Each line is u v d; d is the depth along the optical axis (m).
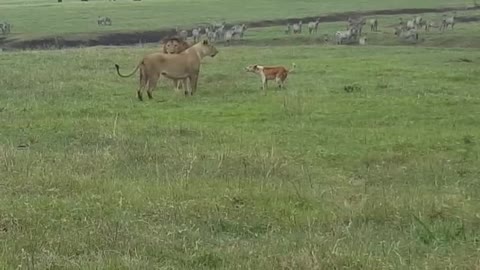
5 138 16.36
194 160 13.95
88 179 11.91
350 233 9.28
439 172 13.82
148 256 8.13
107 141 16.12
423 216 10.24
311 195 11.40
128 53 37.84
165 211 10.18
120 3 84.62
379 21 61.38
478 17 61.84
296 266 7.75
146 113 20.22
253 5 76.00
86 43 52.97
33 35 53.62
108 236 8.76
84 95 23.08
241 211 10.41
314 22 56.16
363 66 30.41
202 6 75.94
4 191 11.14
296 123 18.97
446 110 20.50
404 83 25.36
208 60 34.03
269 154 14.75
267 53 38.00
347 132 17.80
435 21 55.69
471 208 10.73
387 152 15.71
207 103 21.78
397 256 8.24
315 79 26.52
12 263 7.70
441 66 30.75
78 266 7.64
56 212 9.97
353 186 12.60
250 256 8.16
